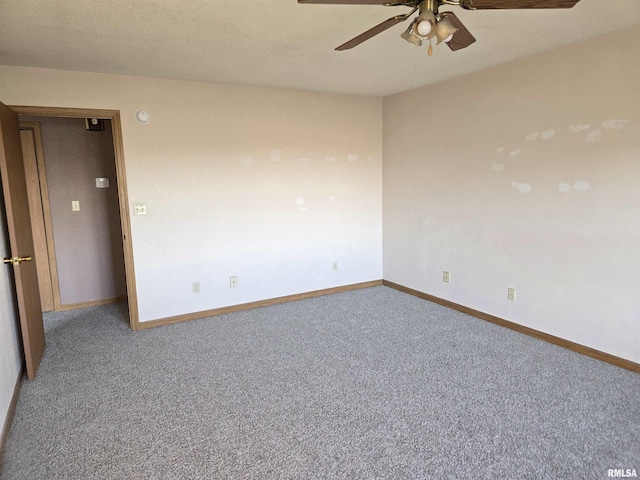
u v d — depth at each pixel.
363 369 2.93
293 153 4.38
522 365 2.94
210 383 2.77
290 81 3.88
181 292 3.97
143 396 2.61
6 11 2.15
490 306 3.80
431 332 3.59
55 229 4.35
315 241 4.64
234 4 2.12
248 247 4.25
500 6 1.66
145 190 3.70
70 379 2.84
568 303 3.16
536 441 2.11
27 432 2.25
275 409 2.45
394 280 5.00
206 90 3.86
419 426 2.25
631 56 2.63
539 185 3.27
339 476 1.89
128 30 2.46
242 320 3.98
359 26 2.44
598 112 2.83
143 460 2.02
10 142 2.82
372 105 4.80
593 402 2.45
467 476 1.88
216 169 3.99
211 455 2.05
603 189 2.86
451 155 4.03
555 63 3.05
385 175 4.93
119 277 4.73
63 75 3.31
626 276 2.79
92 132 4.43
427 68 3.49
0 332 2.32
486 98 3.61
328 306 4.36
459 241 4.05
